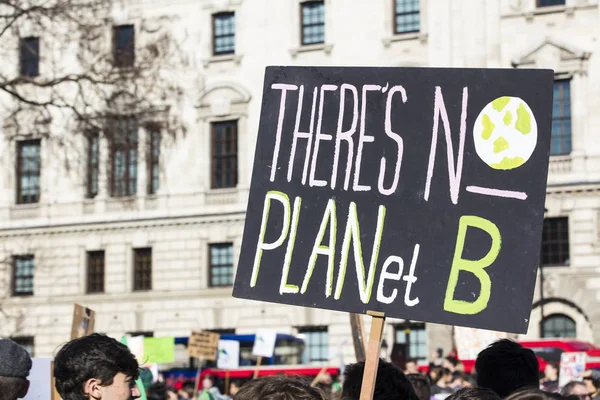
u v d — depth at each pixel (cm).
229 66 6750
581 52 5962
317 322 6444
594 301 5869
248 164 6669
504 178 827
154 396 3122
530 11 6069
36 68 6788
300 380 711
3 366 777
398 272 844
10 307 7194
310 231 880
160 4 6825
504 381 986
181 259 6825
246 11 6738
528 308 799
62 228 7088
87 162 5728
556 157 6012
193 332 3891
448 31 6231
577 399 745
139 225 6919
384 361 930
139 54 6178
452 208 838
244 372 4778
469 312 814
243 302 6662
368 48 6425
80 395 757
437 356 3650
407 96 870
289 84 912
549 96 824
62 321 7075
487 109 841
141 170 6925
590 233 5916
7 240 7225
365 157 876
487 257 818
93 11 5306
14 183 7200
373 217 861
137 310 6900
